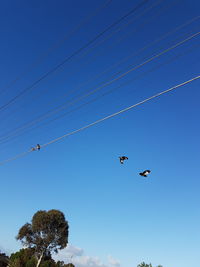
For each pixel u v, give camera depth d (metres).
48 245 63.50
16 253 67.88
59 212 65.56
